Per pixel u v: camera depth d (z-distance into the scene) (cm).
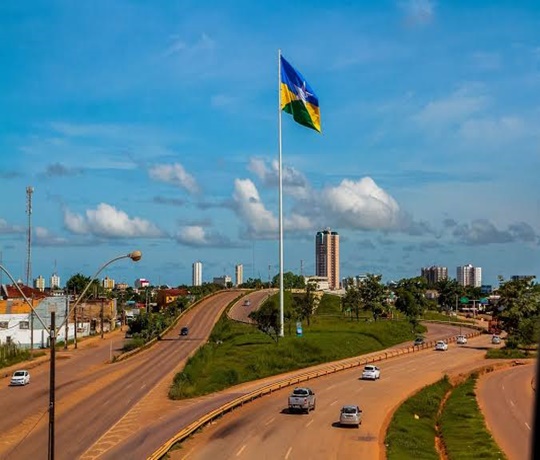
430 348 13262
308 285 16650
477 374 9962
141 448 4722
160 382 8175
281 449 4941
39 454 4594
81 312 15888
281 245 11588
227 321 15100
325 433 5553
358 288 17675
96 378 8575
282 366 9731
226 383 8219
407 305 16438
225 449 4894
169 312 17750
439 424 6806
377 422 6100
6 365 9650
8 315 12388
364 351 12162
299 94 9469
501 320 13412
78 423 5769
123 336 14812
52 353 3381
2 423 5788
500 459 5106
